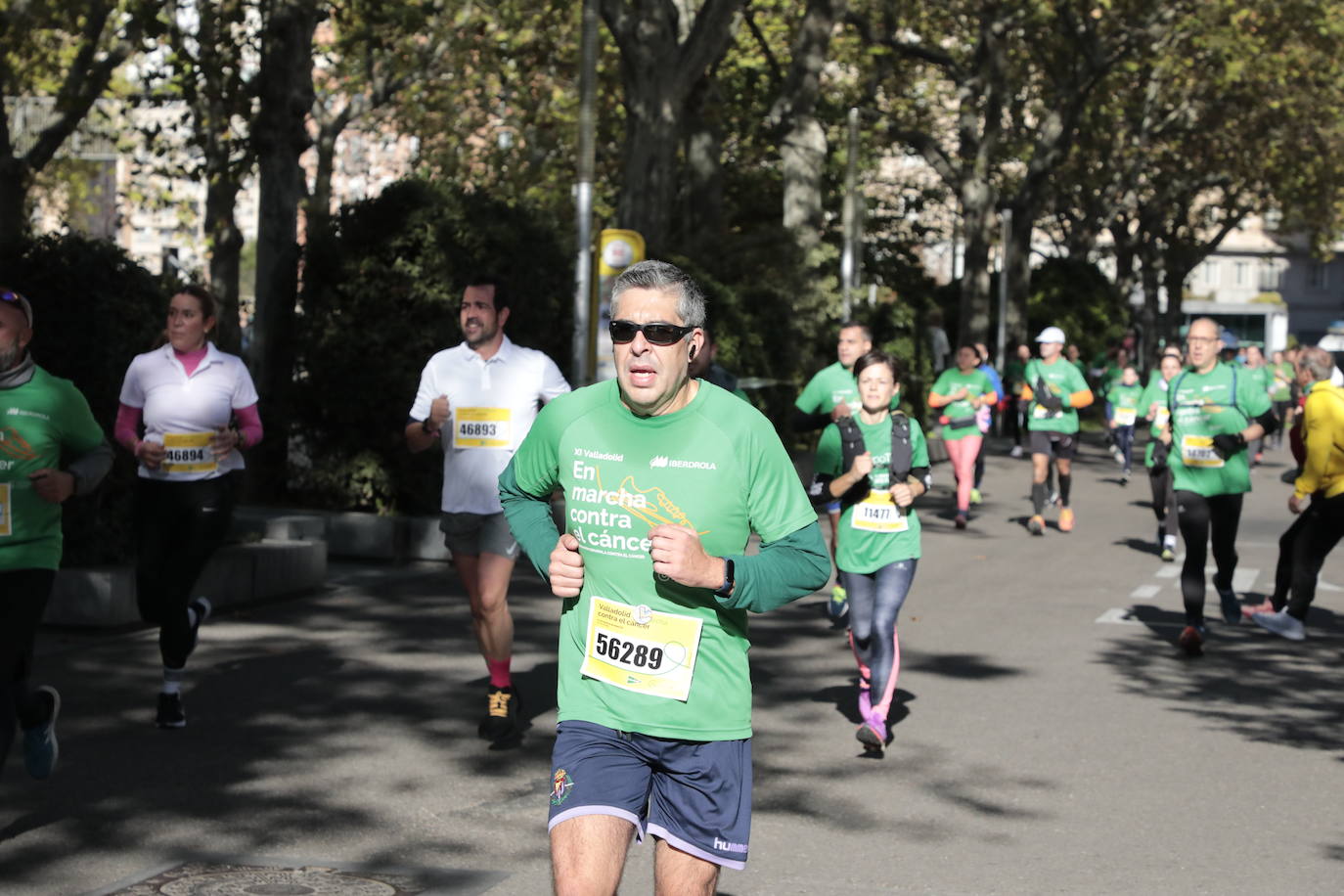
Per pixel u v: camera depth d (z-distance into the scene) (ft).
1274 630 36.52
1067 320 155.43
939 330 106.11
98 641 32.68
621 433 13.29
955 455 60.44
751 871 18.67
